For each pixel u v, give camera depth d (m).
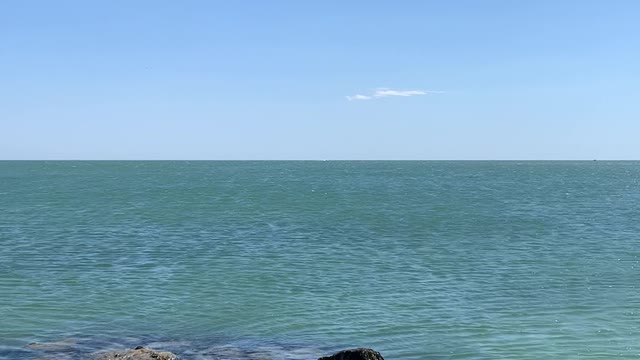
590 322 22.22
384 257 35.75
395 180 144.88
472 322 22.27
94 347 19.28
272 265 33.09
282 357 18.41
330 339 20.38
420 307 24.34
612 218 58.06
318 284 28.45
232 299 25.64
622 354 18.78
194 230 48.03
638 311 23.67
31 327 21.50
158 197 83.12
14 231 46.34
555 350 19.17
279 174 186.50
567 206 71.62
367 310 23.91
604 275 30.47
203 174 182.75
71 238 43.00
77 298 25.70
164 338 20.45
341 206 69.94
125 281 28.98
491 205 72.50
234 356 18.47
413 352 19.06
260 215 59.75
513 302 25.12
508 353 18.92
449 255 36.47
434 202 76.75
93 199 79.19
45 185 113.31
